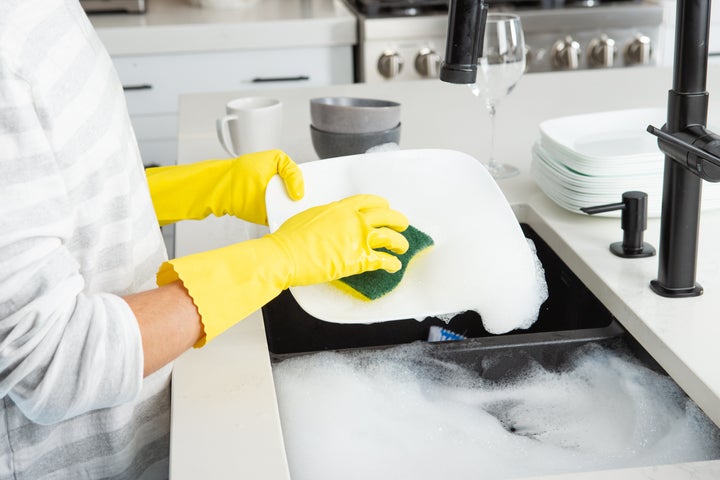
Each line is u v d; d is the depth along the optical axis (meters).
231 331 0.91
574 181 1.12
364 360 0.92
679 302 0.90
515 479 0.67
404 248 0.91
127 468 0.88
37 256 0.67
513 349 0.93
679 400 0.85
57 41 0.73
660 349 0.83
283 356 0.92
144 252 0.89
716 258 1.00
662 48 2.82
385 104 1.42
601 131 1.31
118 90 0.87
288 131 1.67
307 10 2.92
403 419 0.85
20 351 0.66
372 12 2.76
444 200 1.02
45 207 0.68
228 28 2.67
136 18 2.81
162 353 0.73
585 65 2.82
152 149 2.81
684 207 0.88
